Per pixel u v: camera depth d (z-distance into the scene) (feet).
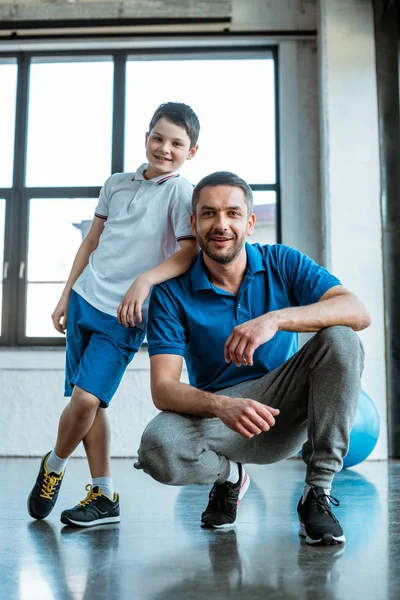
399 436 15.06
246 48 17.08
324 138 15.70
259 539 5.46
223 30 16.87
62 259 16.65
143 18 16.83
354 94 15.58
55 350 15.71
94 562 4.68
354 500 8.04
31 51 17.20
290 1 16.94
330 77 15.64
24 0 17.12
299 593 3.83
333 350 5.20
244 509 7.24
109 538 5.59
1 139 16.99
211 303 5.93
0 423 15.55
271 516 6.73
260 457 5.89
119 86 16.98
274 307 5.93
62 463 6.63
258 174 16.83
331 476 5.36
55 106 17.03
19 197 16.80
